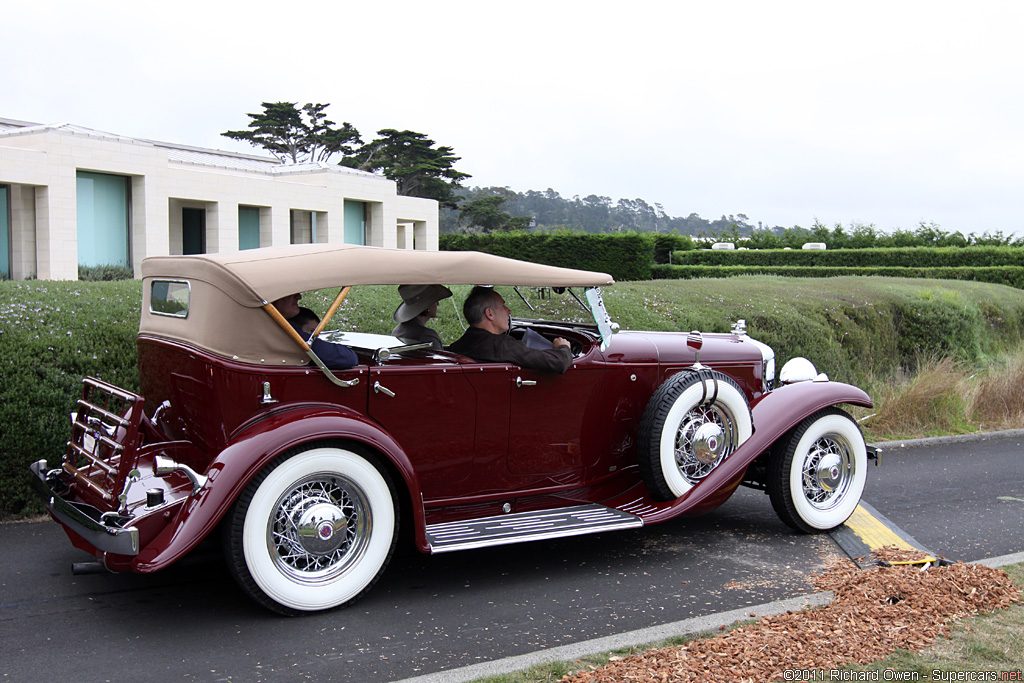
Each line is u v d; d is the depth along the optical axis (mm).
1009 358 11852
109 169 21406
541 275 4578
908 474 7203
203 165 26875
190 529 3545
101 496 3865
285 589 3822
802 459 5277
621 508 4949
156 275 4438
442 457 4465
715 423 5105
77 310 6602
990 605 3959
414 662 3457
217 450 3936
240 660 3449
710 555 4965
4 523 5270
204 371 3906
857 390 5422
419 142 70688
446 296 4719
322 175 28469
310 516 3857
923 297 12547
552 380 4758
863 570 4578
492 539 4250
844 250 26219
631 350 5141
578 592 4328
